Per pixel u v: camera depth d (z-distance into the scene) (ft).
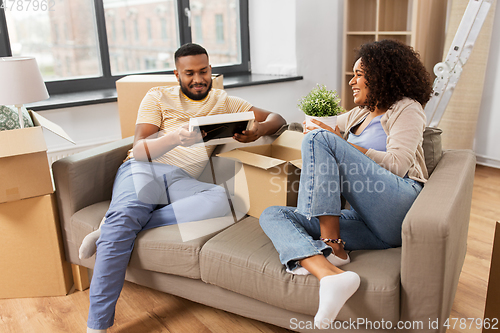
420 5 9.24
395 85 4.48
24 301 5.44
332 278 3.58
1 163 4.76
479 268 5.83
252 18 11.24
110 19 9.18
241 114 4.60
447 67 6.56
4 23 7.88
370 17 11.00
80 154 5.53
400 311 3.73
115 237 4.58
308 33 10.64
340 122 5.53
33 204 5.14
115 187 5.16
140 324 4.94
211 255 4.39
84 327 4.91
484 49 9.20
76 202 5.30
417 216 3.49
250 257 4.19
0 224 5.12
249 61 11.55
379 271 3.76
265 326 4.86
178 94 5.50
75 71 8.95
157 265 4.72
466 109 9.52
